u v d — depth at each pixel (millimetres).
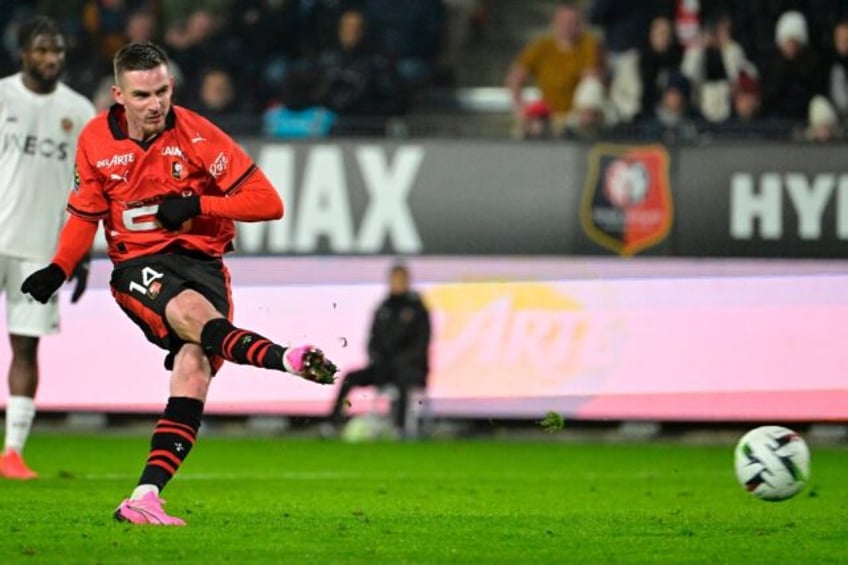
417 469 45594
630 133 61844
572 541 25062
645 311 58562
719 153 58625
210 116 63750
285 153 59719
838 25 66625
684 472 44969
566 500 34312
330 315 59156
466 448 55312
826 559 23094
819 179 58250
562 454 52844
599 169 59031
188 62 70250
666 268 58594
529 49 68562
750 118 65062
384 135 61406
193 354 24938
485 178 59344
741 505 33125
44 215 36750
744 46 68188
